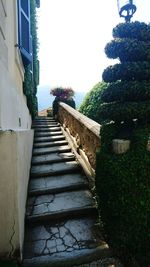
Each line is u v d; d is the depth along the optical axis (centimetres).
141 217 270
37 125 968
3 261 258
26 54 605
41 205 388
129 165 279
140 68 297
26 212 365
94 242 305
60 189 436
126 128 326
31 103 884
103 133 326
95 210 368
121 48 303
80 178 479
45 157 604
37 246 302
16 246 264
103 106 319
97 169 320
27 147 465
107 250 288
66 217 362
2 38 338
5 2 374
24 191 359
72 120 692
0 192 259
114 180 279
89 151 474
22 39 586
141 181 276
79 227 340
